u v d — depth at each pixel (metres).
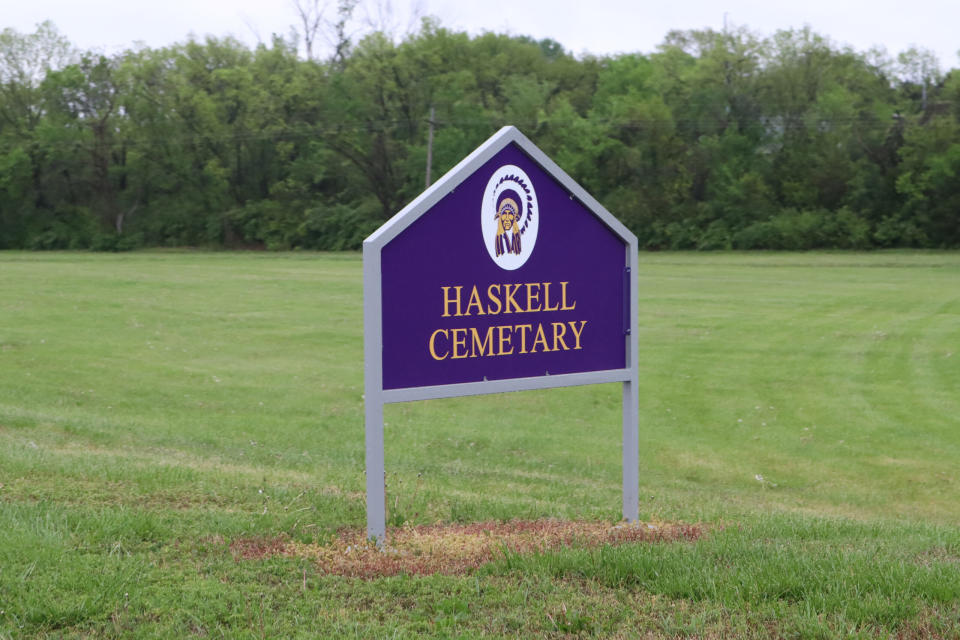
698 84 79.75
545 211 6.38
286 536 6.01
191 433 14.21
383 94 80.12
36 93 82.75
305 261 61.56
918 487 12.61
